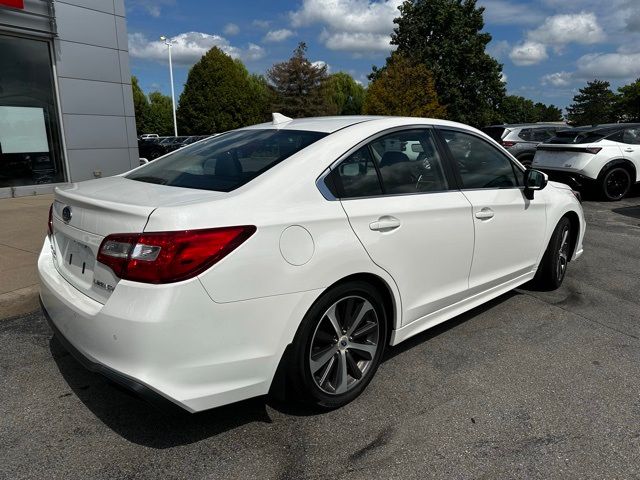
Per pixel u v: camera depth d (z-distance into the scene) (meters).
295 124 3.24
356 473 2.27
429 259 3.12
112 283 2.23
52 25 10.41
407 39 35.44
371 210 2.74
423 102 29.16
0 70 9.94
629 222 8.25
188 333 2.13
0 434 2.53
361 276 2.73
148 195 2.46
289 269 2.37
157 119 66.62
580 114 101.88
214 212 2.23
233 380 2.30
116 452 2.40
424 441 2.50
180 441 2.48
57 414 2.71
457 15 34.84
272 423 2.64
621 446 2.46
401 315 3.03
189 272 2.11
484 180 3.67
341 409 2.77
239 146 3.05
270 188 2.46
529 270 4.27
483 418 2.69
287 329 2.39
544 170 10.76
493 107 36.44
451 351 3.48
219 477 2.24
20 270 4.90
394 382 3.06
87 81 11.27
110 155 11.98
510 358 3.39
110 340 2.16
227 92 42.56
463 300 3.54
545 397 2.91
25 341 3.62
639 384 3.06
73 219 2.57
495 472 2.28
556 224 4.43
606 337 3.74
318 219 2.50
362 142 2.90
